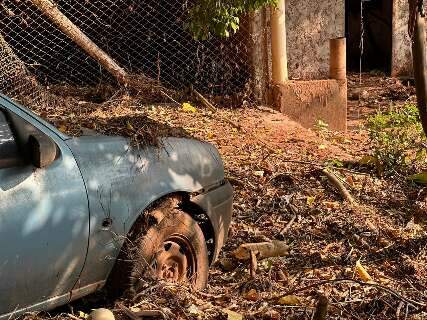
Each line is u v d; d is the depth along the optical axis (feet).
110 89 40.63
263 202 28.96
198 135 35.78
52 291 18.01
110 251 18.98
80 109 37.42
